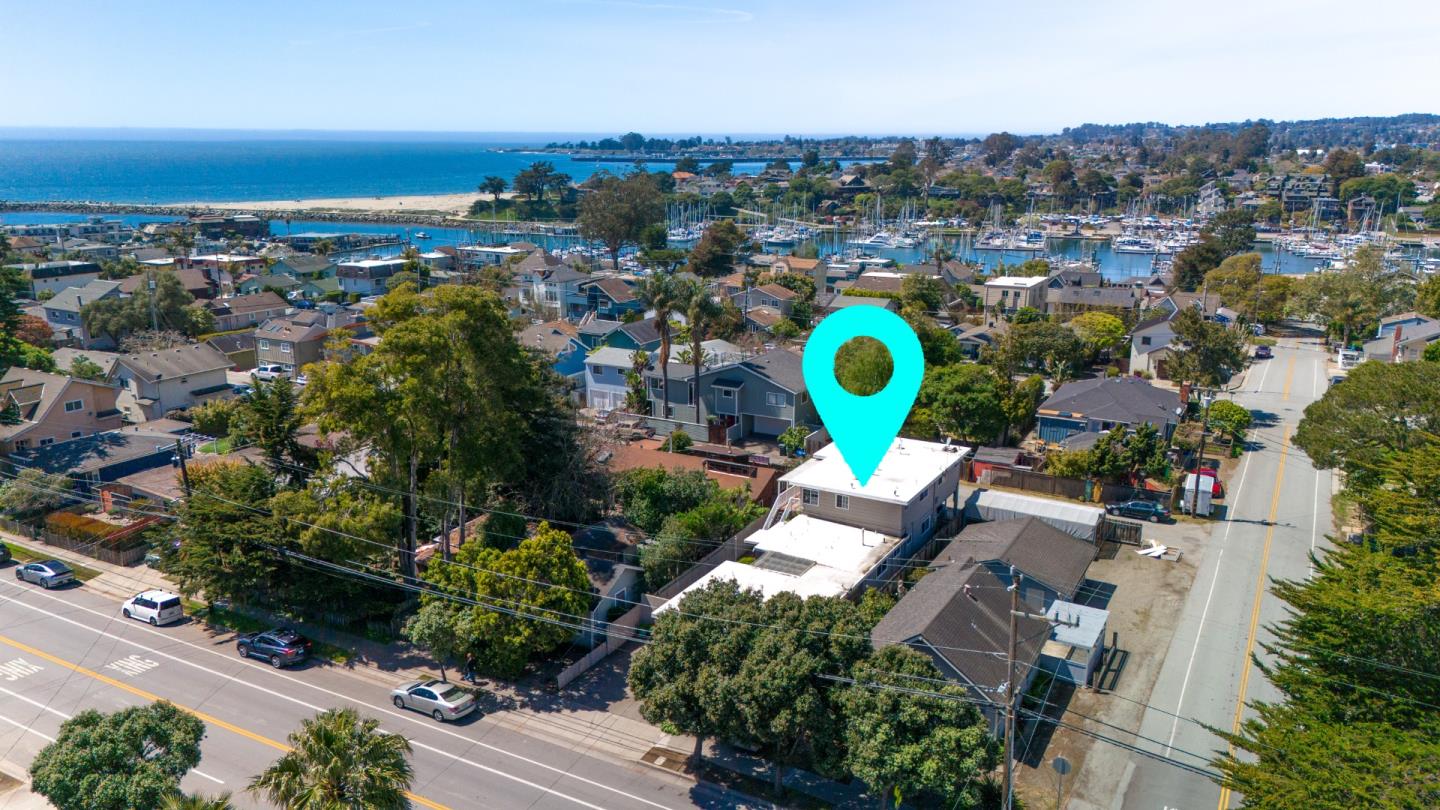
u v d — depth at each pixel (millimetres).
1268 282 102188
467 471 39062
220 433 61625
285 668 35000
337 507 36906
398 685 33750
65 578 42438
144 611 38750
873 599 32781
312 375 37406
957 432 57531
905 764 23062
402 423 37781
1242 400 72625
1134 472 51875
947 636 29438
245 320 99438
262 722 31141
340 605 37938
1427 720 21922
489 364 38562
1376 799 19031
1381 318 92750
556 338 80562
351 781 19703
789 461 55375
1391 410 43562
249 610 39594
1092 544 42156
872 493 41031
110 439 56156
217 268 125812
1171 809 26406
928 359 71500
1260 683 32906
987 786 26281
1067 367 76875
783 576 37281
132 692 33031
